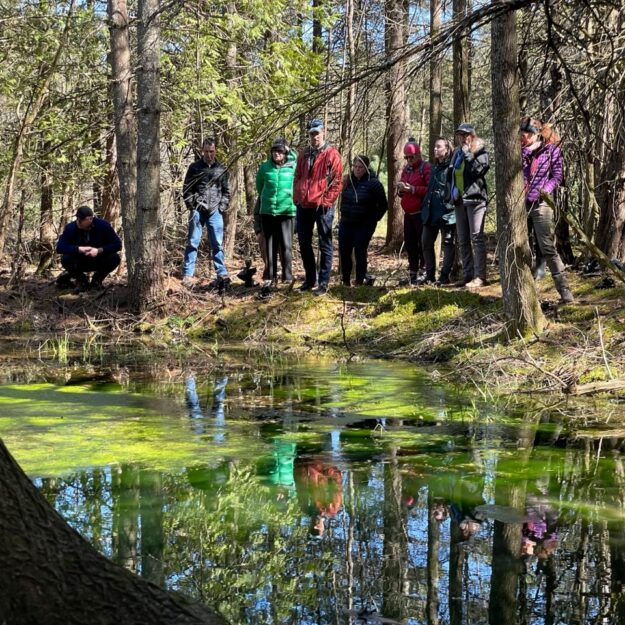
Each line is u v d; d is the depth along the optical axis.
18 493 2.33
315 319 11.34
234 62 14.45
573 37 7.13
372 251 17.16
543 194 8.11
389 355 10.05
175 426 6.55
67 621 2.30
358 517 4.53
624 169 9.91
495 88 8.42
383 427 6.58
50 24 12.06
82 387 8.18
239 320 11.59
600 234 10.45
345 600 3.46
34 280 13.88
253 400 7.57
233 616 3.33
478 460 5.64
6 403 7.34
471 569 3.79
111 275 13.98
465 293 10.62
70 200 15.21
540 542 4.14
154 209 11.80
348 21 10.70
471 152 10.55
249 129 12.62
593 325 8.95
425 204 11.16
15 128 12.44
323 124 11.18
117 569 2.45
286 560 3.92
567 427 6.60
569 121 7.84
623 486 5.07
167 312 11.94
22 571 2.27
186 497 4.84
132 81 12.02
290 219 11.98
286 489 5.01
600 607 3.40
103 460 5.59
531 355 8.62
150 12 11.16
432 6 9.91
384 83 7.38
